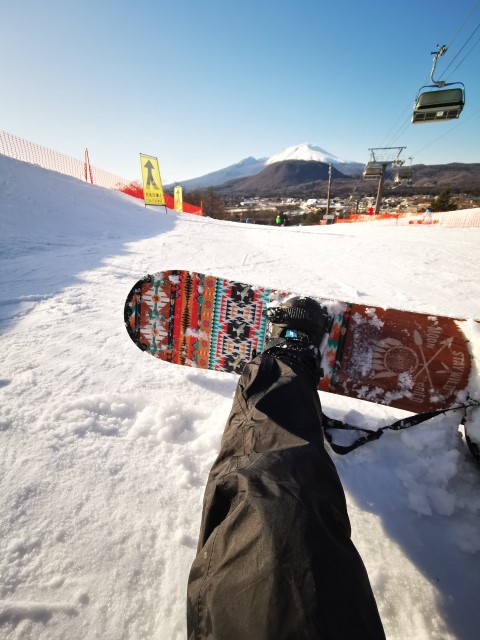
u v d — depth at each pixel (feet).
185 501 3.98
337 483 2.68
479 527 3.90
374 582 3.35
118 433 4.92
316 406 3.67
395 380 5.45
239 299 6.43
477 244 27.66
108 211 30.99
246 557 2.10
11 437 4.58
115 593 3.01
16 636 2.64
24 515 3.57
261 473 2.55
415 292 13.52
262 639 1.76
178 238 25.85
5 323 8.29
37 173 29.71
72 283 11.83
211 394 6.21
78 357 6.94
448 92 35.24
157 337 6.78
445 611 3.16
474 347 4.97
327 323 5.72
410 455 4.83
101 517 3.67
